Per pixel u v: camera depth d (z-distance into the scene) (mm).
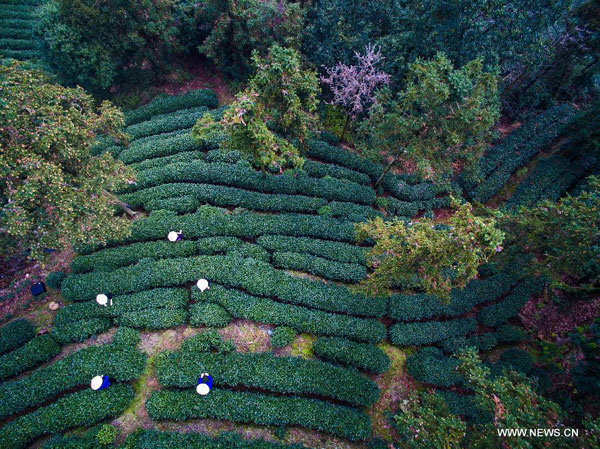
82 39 27391
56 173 15617
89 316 18500
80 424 15602
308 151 26547
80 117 17781
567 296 21031
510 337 19719
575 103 30844
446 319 20531
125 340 17766
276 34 27016
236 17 26875
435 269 14375
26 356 17141
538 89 29531
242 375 16828
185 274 19750
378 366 17750
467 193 26172
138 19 27031
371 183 26719
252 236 21953
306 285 19828
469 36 23328
